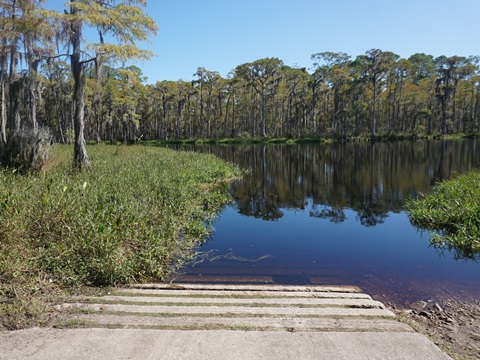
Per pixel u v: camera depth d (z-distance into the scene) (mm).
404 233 7535
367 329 2936
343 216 9203
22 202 5219
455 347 2930
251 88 62531
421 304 4105
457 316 3715
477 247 6145
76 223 4922
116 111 44688
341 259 5930
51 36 14117
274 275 5145
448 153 27422
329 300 3768
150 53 12711
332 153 30719
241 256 6031
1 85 12930
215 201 10391
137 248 5035
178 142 54312
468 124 61812
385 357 2521
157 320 3043
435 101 55312
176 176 11344
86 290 3859
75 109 11539
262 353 2545
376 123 60656
